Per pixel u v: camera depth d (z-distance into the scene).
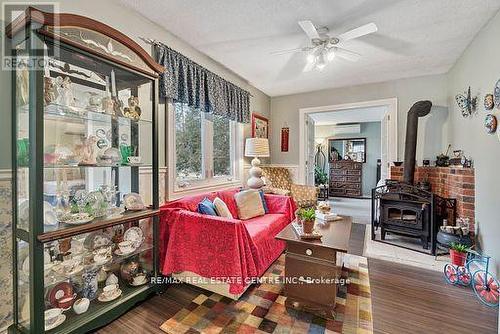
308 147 4.81
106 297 1.76
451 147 3.37
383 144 4.37
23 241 1.44
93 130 1.88
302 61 3.17
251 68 3.42
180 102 2.64
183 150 2.86
